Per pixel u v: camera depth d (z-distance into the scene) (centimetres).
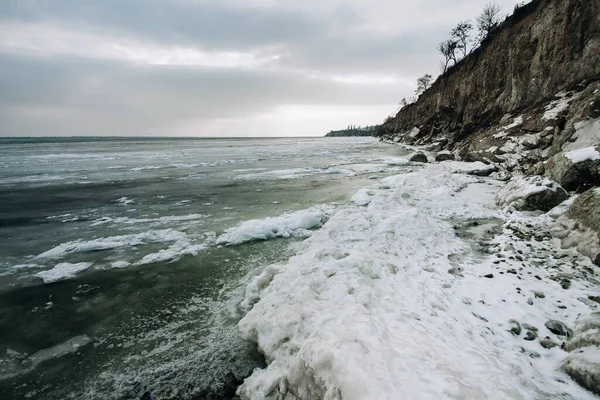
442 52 5953
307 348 340
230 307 584
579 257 579
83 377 431
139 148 7425
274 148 6762
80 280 720
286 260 780
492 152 1877
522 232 748
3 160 3988
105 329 536
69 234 1062
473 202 1116
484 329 402
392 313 427
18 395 404
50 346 498
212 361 448
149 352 474
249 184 1952
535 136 1666
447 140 3606
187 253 847
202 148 7194
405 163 2714
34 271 777
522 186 983
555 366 339
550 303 458
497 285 517
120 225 1145
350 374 286
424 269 589
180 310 583
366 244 682
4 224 1190
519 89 2373
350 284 516
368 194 1335
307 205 1345
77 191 1834
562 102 1720
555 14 2141
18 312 598
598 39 1862
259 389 372
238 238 927
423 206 1059
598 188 648
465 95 3800
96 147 8150
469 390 264
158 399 389
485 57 3453
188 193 1712
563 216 705
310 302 482
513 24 3059
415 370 292
